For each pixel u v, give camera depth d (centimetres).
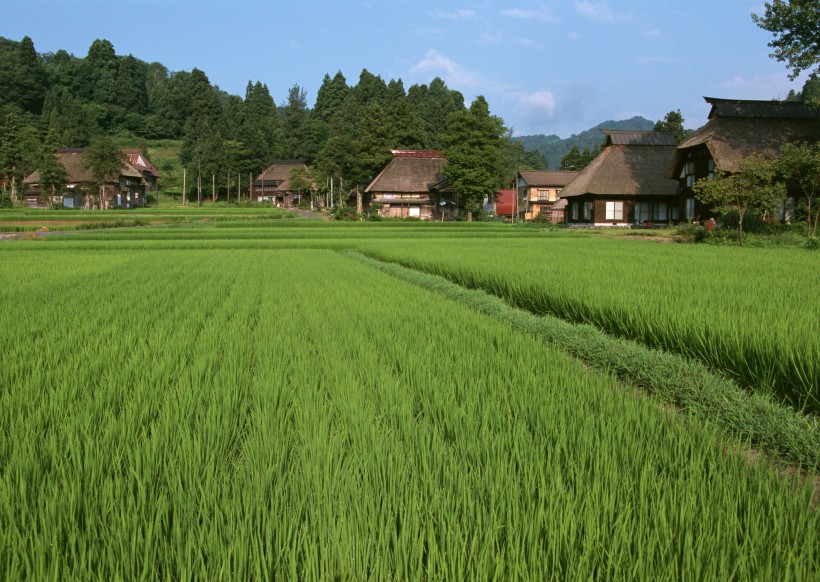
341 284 1236
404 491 270
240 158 10456
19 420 359
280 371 495
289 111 13088
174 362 523
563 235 3556
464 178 5922
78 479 275
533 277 1109
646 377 542
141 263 1767
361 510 250
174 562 223
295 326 728
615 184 4688
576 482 279
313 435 342
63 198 7750
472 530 241
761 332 551
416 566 221
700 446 323
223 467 300
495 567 216
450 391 431
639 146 4919
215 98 12031
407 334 668
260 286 1190
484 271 1245
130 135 12962
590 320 799
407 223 5059
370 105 7681
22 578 215
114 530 237
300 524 248
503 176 8500
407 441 333
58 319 753
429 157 7038
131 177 8350
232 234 3538
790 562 208
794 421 407
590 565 218
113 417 367
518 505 256
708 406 455
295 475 291
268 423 367
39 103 12638
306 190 9506
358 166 7594
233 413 395
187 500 262
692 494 261
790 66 2922
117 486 270
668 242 2662
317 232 3778
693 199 3978
